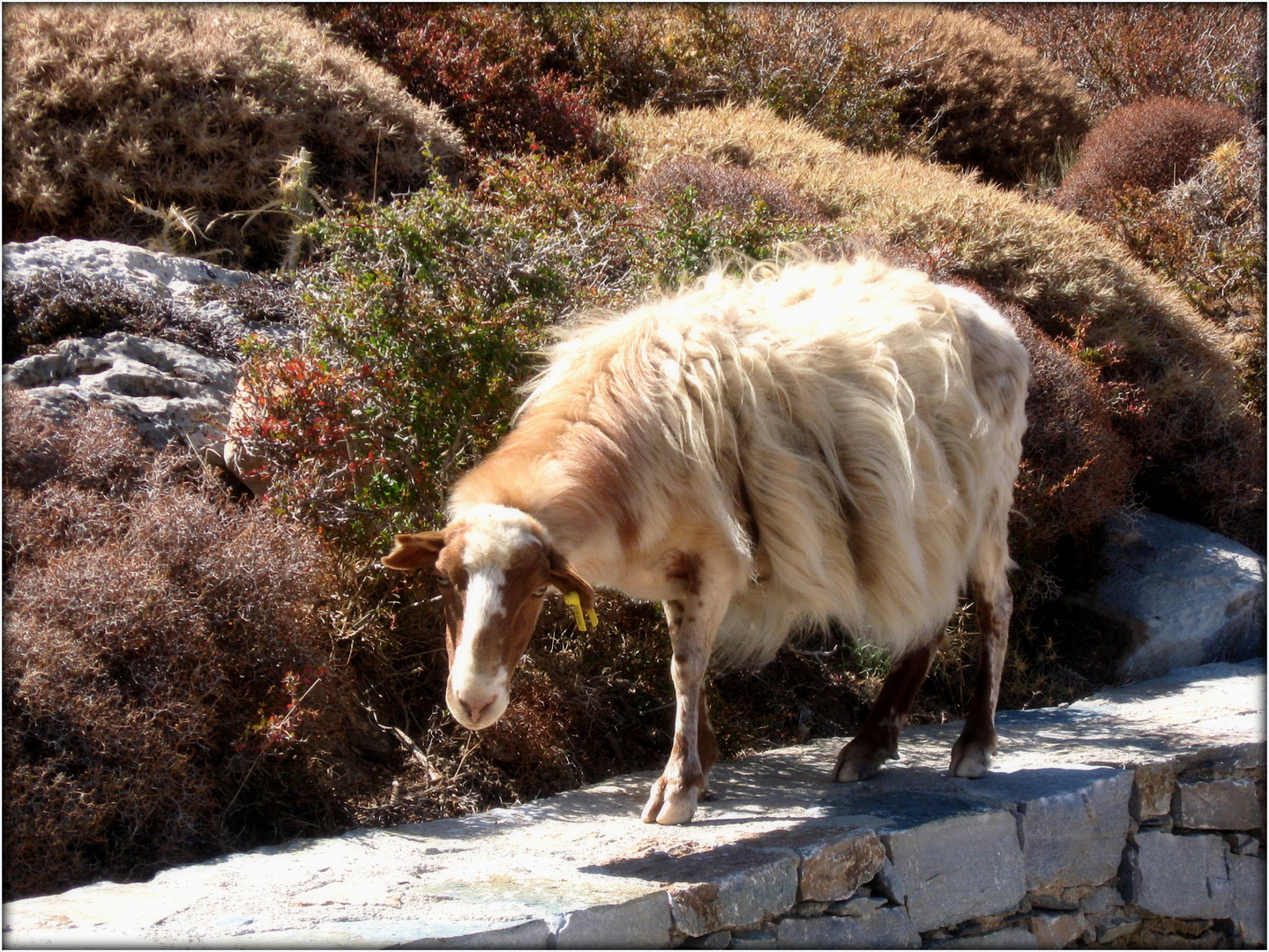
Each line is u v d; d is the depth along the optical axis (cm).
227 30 734
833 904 311
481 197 625
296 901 261
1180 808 414
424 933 236
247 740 347
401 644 435
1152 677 582
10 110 632
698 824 334
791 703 502
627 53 1156
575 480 304
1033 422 603
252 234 684
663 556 337
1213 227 1012
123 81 671
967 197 875
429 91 868
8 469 401
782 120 1163
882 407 350
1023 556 601
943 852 338
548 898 262
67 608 334
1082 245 841
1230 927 420
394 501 446
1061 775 392
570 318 477
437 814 371
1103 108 1491
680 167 803
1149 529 669
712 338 345
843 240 696
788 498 335
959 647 551
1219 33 1537
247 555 365
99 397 459
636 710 458
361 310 457
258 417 445
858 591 363
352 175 725
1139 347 776
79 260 556
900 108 1350
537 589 284
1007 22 1703
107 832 315
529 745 404
